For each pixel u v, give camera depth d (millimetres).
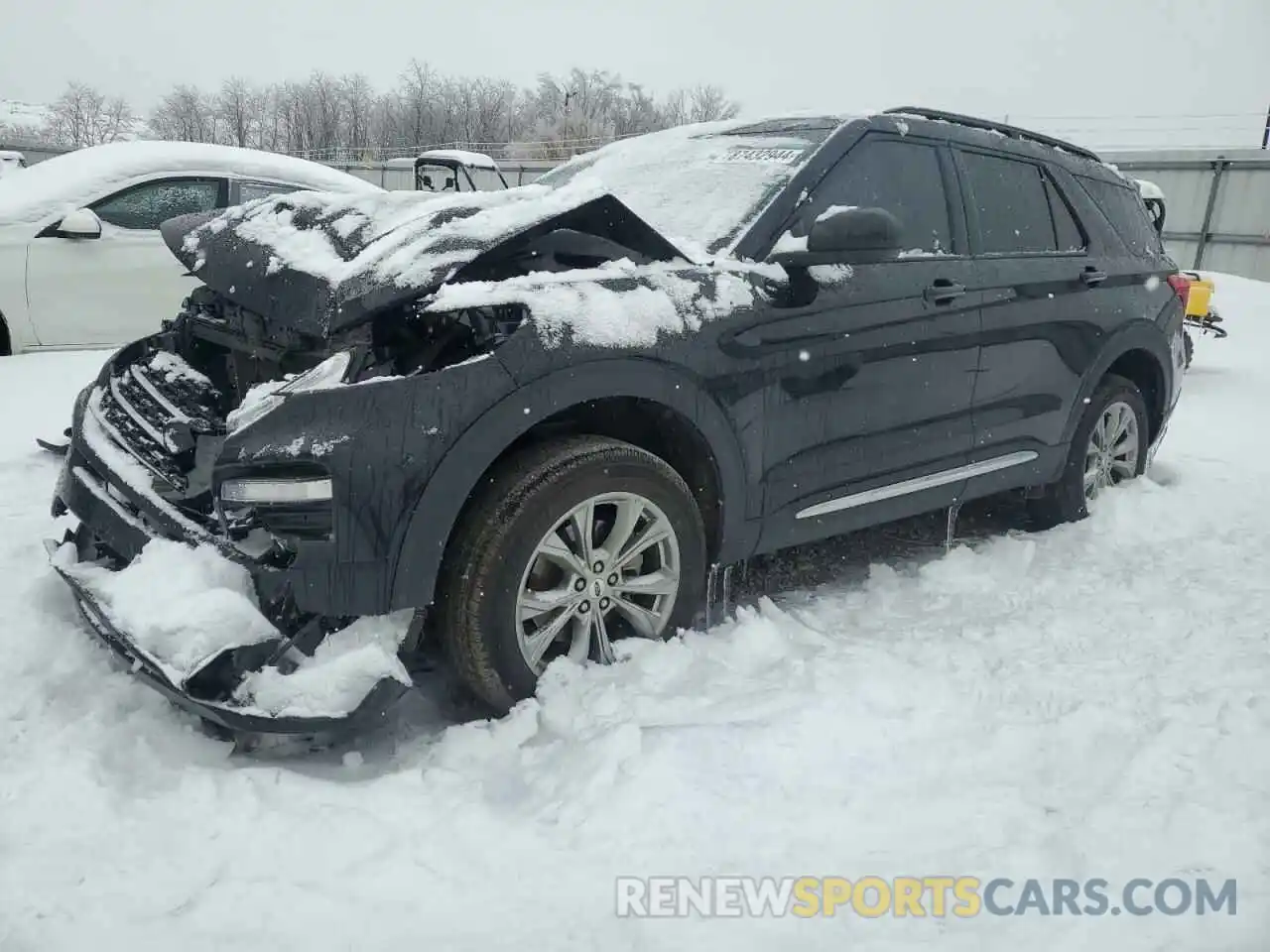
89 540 3074
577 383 2650
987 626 3369
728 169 3605
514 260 2771
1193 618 3412
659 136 4211
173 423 3004
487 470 2664
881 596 3701
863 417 3400
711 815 2268
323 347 2744
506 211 2781
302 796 2303
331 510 2391
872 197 3557
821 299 3217
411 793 2346
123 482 2797
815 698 2756
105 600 2520
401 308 2578
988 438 3926
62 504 3250
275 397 2447
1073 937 1896
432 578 2510
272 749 2547
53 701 2645
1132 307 4562
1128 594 3703
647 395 2787
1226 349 11562
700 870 2094
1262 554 4176
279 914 1927
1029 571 3971
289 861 2084
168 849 2098
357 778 2441
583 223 2857
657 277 2920
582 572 2764
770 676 2910
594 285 2789
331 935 1884
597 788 2342
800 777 2420
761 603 3430
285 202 3275
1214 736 2564
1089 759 2498
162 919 1898
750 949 1872
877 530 4586
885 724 2650
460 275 2672
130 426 3086
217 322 3295
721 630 3189
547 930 1916
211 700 2268
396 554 2459
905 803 2322
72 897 1938
